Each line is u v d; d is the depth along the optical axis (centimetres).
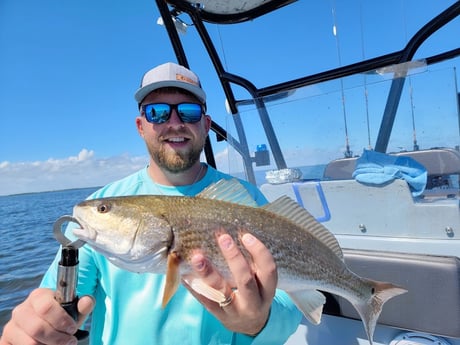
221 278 50
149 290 61
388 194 76
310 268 61
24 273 317
